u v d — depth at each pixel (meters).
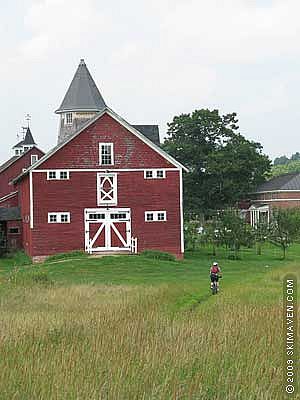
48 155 55.31
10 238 65.38
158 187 56.62
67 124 81.44
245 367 13.84
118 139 56.44
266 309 21.62
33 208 55.16
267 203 125.81
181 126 106.12
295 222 63.59
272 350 15.14
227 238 62.19
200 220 103.12
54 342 17.12
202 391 12.35
